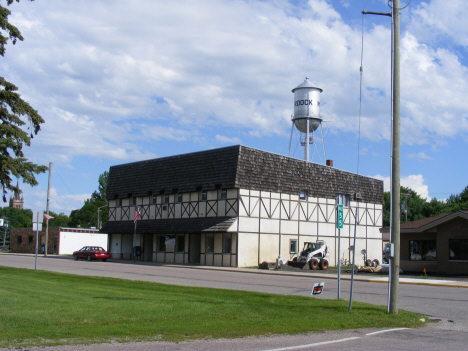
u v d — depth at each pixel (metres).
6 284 18.70
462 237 34.34
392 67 14.02
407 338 10.36
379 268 36.09
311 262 38.53
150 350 8.62
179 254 45.34
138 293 16.94
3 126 26.08
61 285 18.95
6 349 8.42
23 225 127.75
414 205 79.62
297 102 54.12
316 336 10.43
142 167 51.09
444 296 19.33
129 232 49.94
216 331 10.44
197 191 44.41
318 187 48.19
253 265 41.31
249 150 41.91
